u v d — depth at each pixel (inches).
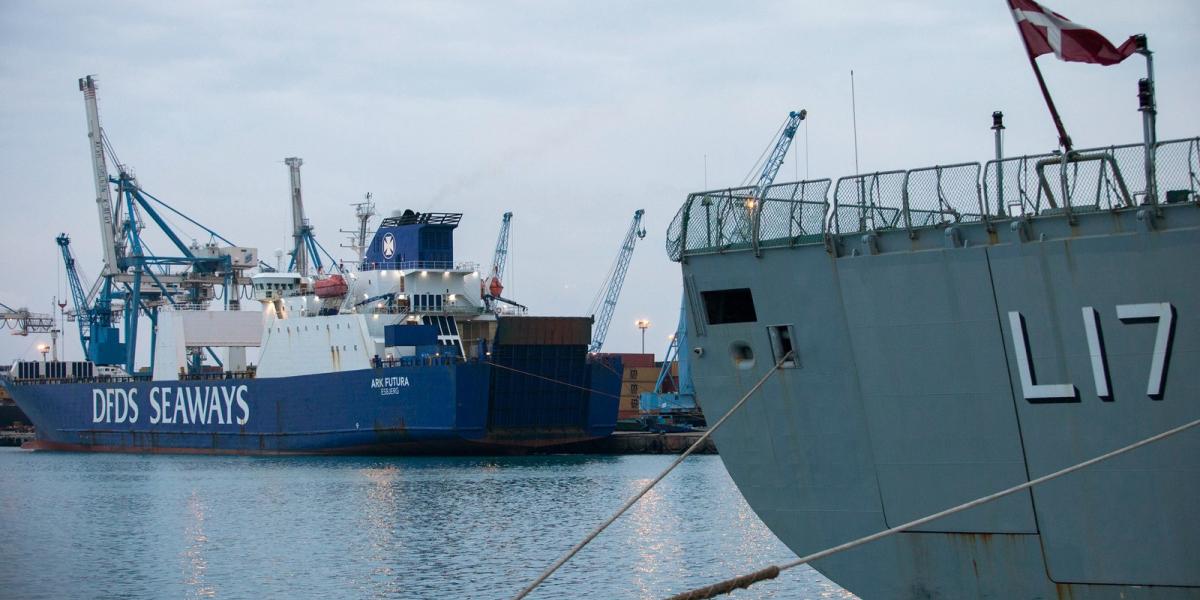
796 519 1079.0
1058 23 986.1
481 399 3927.2
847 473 1048.2
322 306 4564.5
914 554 1024.9
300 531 2464.3
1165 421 912.9
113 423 5221.5
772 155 5007.4
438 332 4227.4
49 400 5541.3
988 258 956.6
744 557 2009.1
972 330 972.6
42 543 2361.0
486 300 4456.2
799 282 1041.5
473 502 2876.5
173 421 4940.9
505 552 2133.4
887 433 1021.8
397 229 4384.8
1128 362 917.8
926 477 1011.9
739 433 1094.4
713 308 1101.7
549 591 1761.8
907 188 999.6
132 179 5502.0
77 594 1841.8
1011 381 964.6
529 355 3905.0
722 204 1080.8
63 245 6245.1
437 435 3981.3
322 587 1857.8
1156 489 921.5
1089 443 943.7
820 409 1051.9
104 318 5753.0
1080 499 950.4
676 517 2546.8
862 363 1023.0
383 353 4244.6
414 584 1855.3
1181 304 891.4
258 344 5236.2
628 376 6323.8
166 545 2319.1
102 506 2967.5
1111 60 978.7
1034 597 980.6
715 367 1102.4
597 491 3095.5
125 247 5541.3
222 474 3767.2
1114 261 911.0
